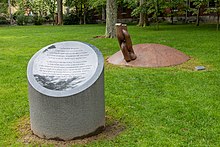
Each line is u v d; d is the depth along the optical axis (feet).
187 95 15.67
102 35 45.73
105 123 12.21
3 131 11.89
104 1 72.18
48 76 11.13
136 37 42.42
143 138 10.96
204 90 16.48
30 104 11.14
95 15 97.45
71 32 55.21
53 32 56.18
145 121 12.46
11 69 22.80
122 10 91.15
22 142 10.90
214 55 26.37
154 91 16.51
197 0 59.31
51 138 10.81
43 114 10.68
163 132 11.41
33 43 38.65
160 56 23.53
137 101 14.88
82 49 12.10
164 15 73.51
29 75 11.23
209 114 13.01
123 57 24.08
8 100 15.61
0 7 97.66
